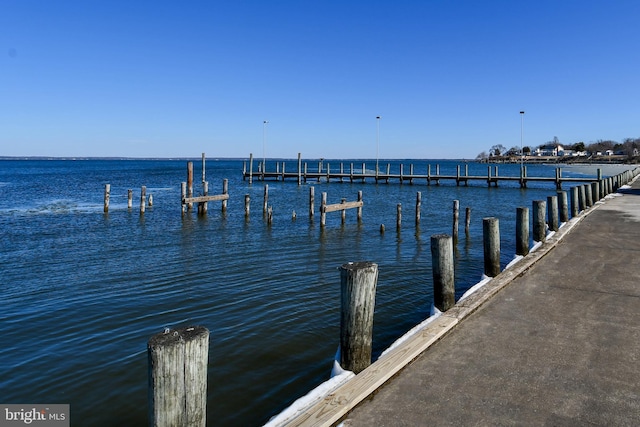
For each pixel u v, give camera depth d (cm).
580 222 1248
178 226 1920
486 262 702
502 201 3103
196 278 988
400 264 1154
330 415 292
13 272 1051
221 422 425
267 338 629
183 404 247
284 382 503
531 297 571
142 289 895
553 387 334
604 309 516
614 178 2570
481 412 300
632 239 968
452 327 465
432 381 350
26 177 6050
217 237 1628
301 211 2522
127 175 6750
